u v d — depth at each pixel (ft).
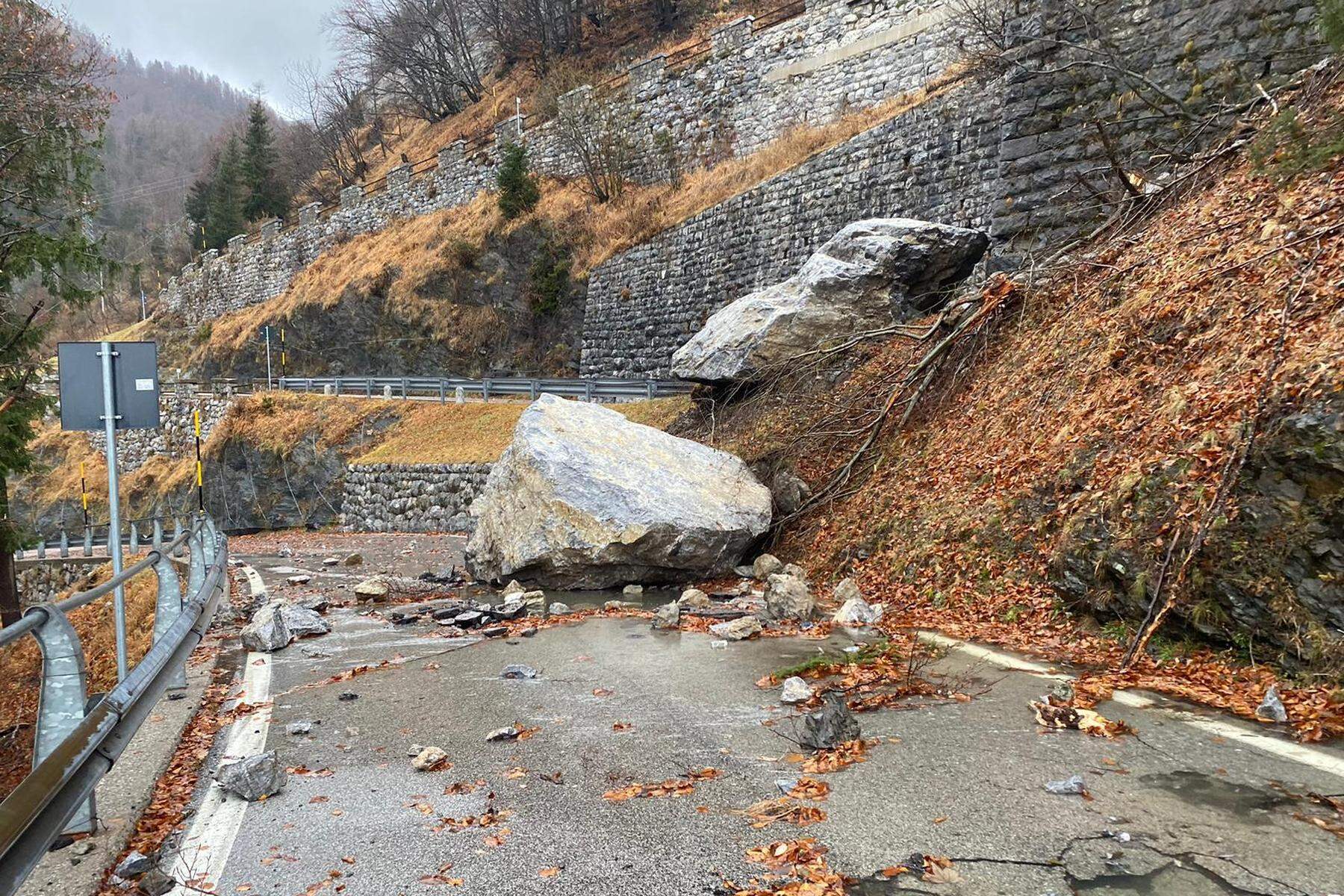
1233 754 14.29
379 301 138.51
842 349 47.39
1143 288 30.07
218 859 12.12
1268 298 23.56
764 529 38.04
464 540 65.67
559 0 165.37
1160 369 25.89
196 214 280.72
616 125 116.37
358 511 89.66
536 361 114.32
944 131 68.13
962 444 33.91
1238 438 20.20
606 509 35.19
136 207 346.13
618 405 77.36
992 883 10.53
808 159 79.82
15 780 25.62
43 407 54.85
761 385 54.39
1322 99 29.76
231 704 20.57
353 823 13.20
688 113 109.40
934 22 82.43
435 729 17.85
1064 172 41.34
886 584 30.09
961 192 66.44
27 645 45.11
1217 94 36.52
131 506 143.54
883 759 14.79
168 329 211.20
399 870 11.55
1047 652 21.33
